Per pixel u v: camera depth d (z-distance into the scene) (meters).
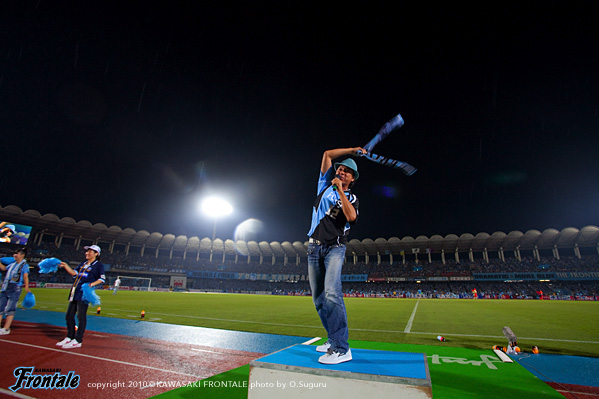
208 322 9.95
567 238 52.94
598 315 14.09
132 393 3.41
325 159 3.48
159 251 67.00
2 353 4.96
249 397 2.47
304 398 2.29
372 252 65.75
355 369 2.32
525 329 9.20
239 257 73.56
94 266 5.77
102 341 6.22
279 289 63.62
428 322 10.79
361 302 27.44
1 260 6.97
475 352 5.73
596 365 4.86
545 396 3.41
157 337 6.98
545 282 51.56
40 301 15.19
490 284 54.03
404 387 2.07
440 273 56.62
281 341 6.75
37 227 51.06
